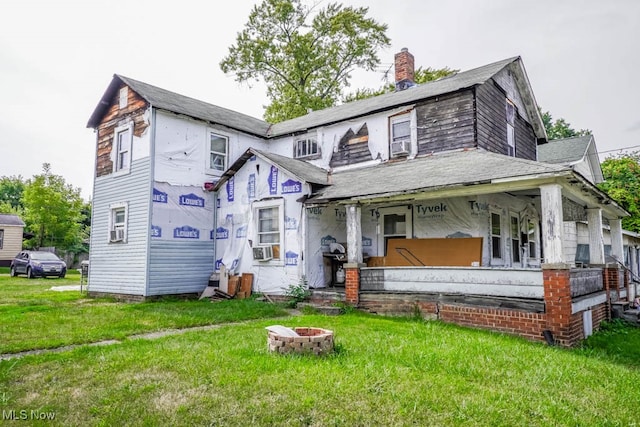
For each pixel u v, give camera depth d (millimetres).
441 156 11797
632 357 6559
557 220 7078
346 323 7855
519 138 14750
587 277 8641
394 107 13000
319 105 28328
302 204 11312
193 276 13094
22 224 32312
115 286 13008
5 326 7207
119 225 13375
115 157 13789
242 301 11180
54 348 5758
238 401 3562
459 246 10297
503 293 7668
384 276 9383
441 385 4098
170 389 3846
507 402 3732
